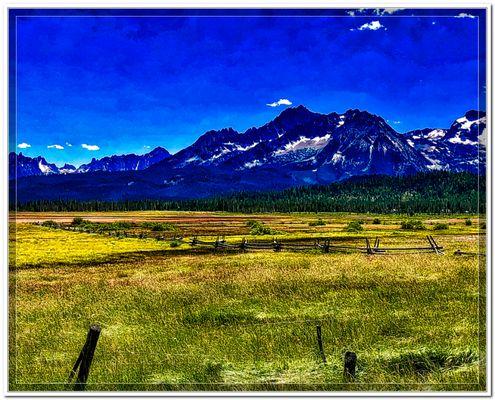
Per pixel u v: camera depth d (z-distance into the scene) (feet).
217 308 65.51
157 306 69.31
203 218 514.68
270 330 53.36
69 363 47.73
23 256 148.36
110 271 113.50
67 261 137.59
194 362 45.29
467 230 247.09
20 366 47.09
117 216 522.06
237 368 43.50
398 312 57.31
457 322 51.03
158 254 150.82
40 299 79.15
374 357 42.93
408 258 104.88
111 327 60.49
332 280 79.30
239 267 104.42
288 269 95.81
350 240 188.44
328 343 47.96
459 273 78.07
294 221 442.50
